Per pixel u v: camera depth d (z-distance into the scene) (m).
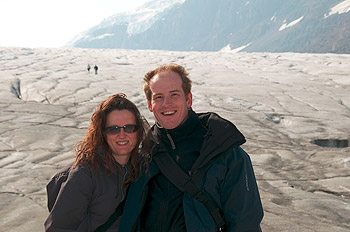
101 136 2.09
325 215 4.98
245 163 2.10
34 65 31.38
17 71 26.23
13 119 11.28
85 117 12.13
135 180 2.16
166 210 2.06
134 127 2.12
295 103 16.50
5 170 6.76
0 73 24.28
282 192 6.05
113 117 2.09
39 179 6.22
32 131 9.88
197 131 2.16
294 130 11.66
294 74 27.72
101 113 2.09
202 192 2.02
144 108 14.55
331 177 7.02
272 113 14.15
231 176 2.06
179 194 2.07
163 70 2.21
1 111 12.36
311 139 10.56
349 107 16.12
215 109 14.62
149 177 2.12
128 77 24.73
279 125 12.51
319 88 21.41
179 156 2.12
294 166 7.79
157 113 2.16
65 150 8.28
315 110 15.20
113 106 2.11
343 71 27.86
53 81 21.19
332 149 9.53
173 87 2.14
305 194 5.93
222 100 16.86
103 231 2.05
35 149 8.31
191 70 29.23
